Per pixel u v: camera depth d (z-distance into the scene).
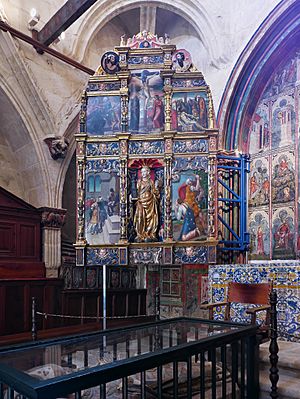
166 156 6.47
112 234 6.45
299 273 5.42
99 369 2.21
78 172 6.62
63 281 8.53
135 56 6.88
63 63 8.76
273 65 7.14
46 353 2.77
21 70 7.93
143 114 6.72
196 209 6.36
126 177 6.51
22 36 7.82
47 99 8.45
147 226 6.47
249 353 3.59
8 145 8.91
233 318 6.08
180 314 8.39
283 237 6.75
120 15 9.61
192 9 8.04
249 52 7.10
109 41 9.77
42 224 8.85
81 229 6.50
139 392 3.19
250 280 6.00
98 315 8.89
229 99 7.33
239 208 7.22
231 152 7.28
